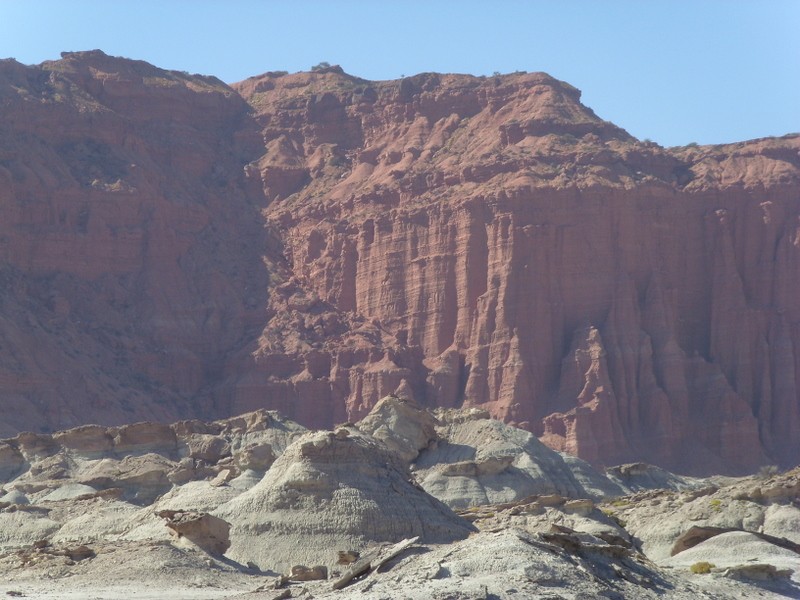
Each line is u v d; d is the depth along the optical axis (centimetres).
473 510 18638
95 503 18438
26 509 18112
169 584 12838
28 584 12938
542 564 10731
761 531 16175
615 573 11375
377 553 11481
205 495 17162
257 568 14050
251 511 14875
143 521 16800
